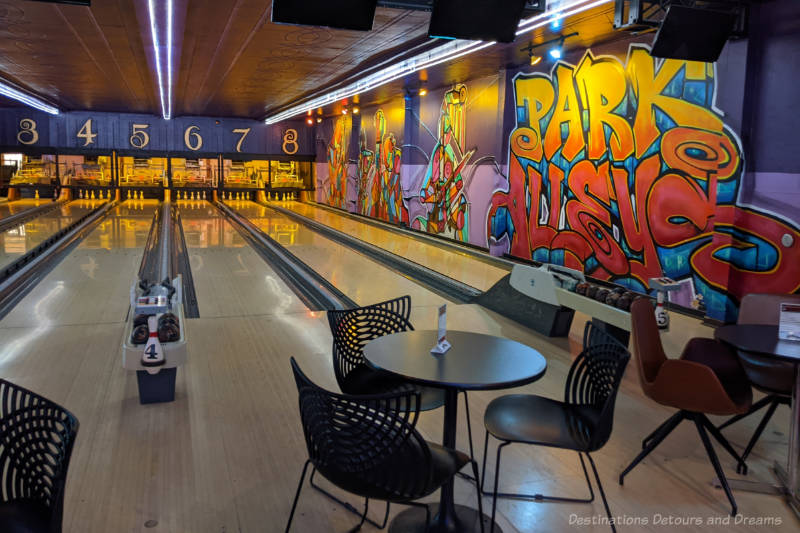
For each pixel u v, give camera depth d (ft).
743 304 10.76
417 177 36.99
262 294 20.03
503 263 26.35
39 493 5.60
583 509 7.68
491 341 8.05
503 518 7.43
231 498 7.73
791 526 7.40
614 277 21.36
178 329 11.03
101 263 24.97
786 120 14.90
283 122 61.31
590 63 21.83
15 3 17.02
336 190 55.11
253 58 26.22
